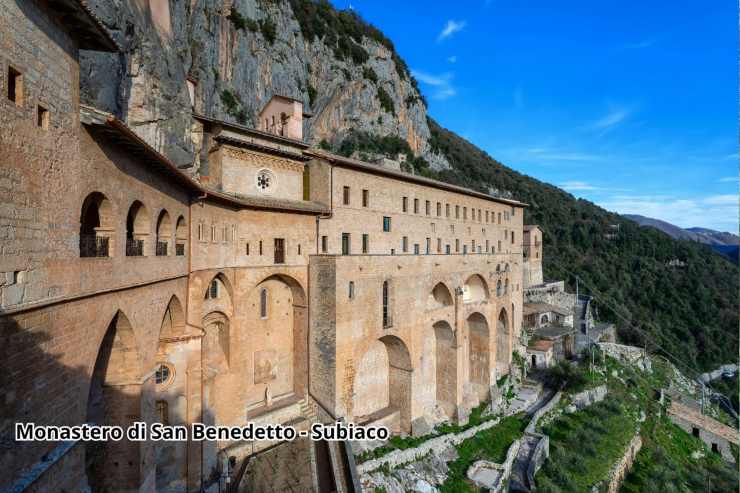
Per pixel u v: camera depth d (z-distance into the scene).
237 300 29.47
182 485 22.78
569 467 39.41
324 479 26.27
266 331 32.94
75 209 13.02
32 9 10.91
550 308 72.06
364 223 39.31
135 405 17.69
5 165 9.84
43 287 11.36
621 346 73.12
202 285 25.25
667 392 64.25
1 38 9.74
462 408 42.69
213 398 27.91
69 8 11.91
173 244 21.72
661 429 53.44
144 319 18.38
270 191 33.97
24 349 10.61
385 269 35.47
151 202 18.94
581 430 45.47
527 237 86.94
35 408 11.09
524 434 42.81
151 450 18.84
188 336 23.09
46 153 11.52
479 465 36.00
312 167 37.19
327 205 35.94
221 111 64.94
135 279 17.23
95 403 17.53
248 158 32.47
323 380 32.25
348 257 32.34
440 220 49.41
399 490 29.80
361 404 37.34
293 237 33.38
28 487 10.32
